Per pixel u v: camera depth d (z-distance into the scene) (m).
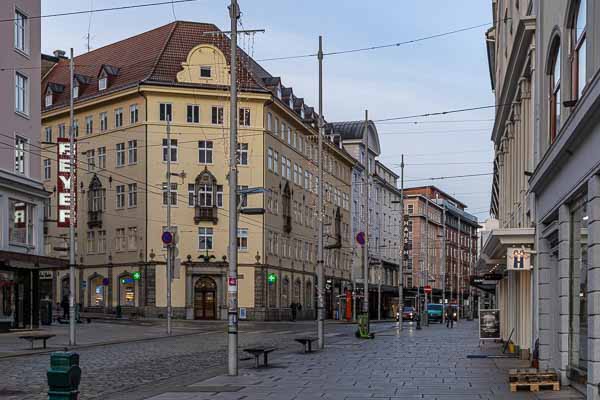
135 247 62.62
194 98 62.91
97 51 73.94
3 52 38.06
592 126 12.23
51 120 71.00
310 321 68.81
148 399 14.38
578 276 14.73
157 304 61.16
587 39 12.99
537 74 19.66
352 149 94.38
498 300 38.53
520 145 25.86
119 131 64.31
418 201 118.88
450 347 30.06
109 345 31.36
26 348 27.88
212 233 62.59
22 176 39.06
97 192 66.31
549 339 18.81
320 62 30.25
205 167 62.75
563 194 15.43
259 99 63.81
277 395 14.72
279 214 68.44
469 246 155.62
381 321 79.56
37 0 41.34
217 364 22.58
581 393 14.23
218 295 61.88
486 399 13.85
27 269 39.22
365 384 16.55
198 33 67.12
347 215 89.06
